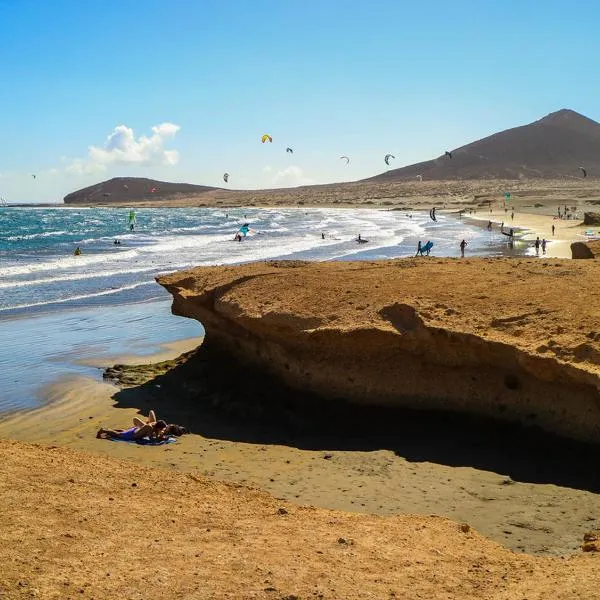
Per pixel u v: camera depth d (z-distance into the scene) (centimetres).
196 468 1325
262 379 1756
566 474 1248
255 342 1781
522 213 10856
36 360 2247
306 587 712
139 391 1869
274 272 1938
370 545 855
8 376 2056
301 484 1231
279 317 1658
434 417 1503
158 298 3478
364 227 9175
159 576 717
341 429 1535
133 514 902
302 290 1758
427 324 1488
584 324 1391
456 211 12356
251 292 1817
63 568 721
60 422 1655
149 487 1039
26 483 983
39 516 861
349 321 1585
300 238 7419
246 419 1636
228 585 705
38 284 3944
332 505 1134
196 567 745
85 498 945
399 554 833
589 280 1659
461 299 1589
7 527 816
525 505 1127
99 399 1823
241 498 1043
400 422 1512
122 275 4344
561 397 1356
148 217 13625
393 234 7738
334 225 9850
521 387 1420
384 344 1550
